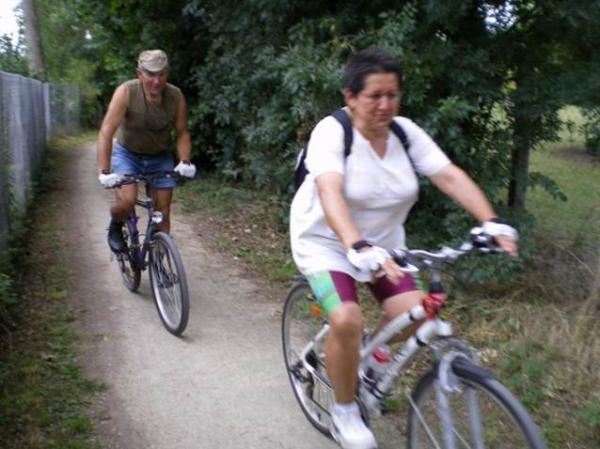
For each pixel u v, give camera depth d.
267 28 6.94
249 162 8.75
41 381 4.00
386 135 2.80
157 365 4.29
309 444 3.44
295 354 3.71
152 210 5.00
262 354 4.50
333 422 2.96
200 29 10.02
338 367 2.79
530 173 5.78
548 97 5.27
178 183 10.36
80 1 11.72
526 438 2.15
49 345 4.48
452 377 2.42
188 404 3.82
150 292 5.61
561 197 5.80
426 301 2.54
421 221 5.84
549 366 4.02
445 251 2.53
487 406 2.33
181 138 5.21
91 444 3.39
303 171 2.99
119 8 11.01
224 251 7.02
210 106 9.69
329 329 2.79
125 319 5.02
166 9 10.47
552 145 6.09
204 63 10.48
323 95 5.58
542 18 5.42
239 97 8.38
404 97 5.32
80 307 5.23
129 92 4.88
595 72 5.18
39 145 12.19
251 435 3.52
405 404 3.77
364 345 2.96
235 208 8.77
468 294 5.24
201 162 11.12
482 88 5.48
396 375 2.80
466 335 4.62
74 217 8.43
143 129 5.03
